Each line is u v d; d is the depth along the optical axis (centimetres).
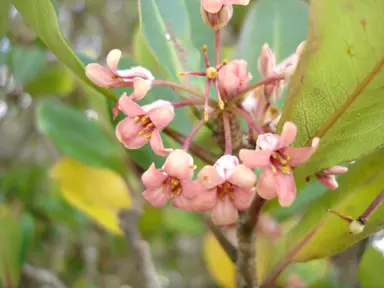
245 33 19
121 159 20
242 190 10
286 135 9
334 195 14
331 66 9
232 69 11
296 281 23
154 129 11
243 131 14
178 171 10
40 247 34
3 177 32
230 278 22
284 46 18
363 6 9
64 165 20
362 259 17
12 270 18
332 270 25
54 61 30
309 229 14
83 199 20
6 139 41
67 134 19
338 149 10
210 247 22
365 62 9
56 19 11
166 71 14
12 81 29
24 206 31
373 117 10
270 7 19
